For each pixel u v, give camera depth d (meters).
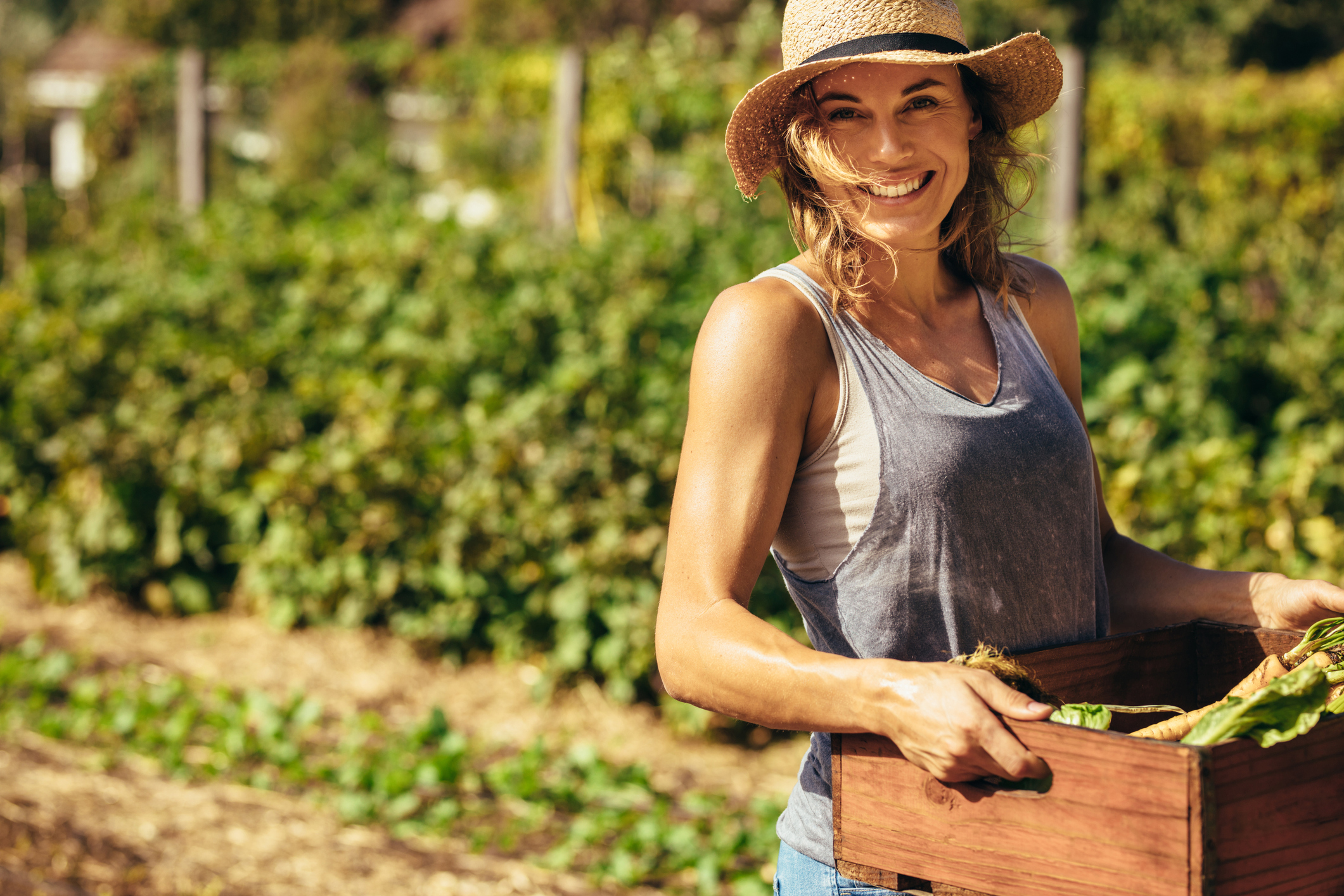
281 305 7.55
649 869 3.71
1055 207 9.47
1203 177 10.60
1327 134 10.44
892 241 1.59
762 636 1.40
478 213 11.42
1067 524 1.63
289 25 23.33
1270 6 21.78
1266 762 1.24
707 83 9.69
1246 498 4.63
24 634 5.47
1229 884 1.21
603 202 10.07
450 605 5.16
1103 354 6.05
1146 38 22.00
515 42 21.78
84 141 11.99
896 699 1.31
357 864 3.72
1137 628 1.88
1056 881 1.28
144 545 5.77
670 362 5.80
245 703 4.62
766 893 3.54
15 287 7.73
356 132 11.82
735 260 7.73
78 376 6.23
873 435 1.54
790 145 1.63
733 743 4.61
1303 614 1.71
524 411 5.15
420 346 6.43
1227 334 6.42
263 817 4.01
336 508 5.33
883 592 1.55
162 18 23.45
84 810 3.97
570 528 4.77
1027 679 1.41
